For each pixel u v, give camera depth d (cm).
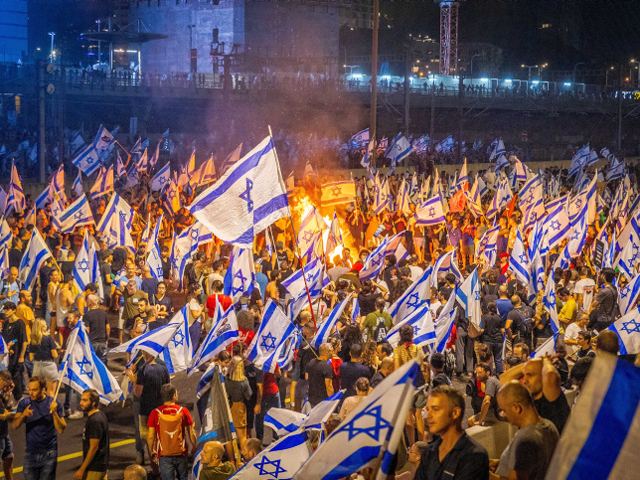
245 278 1419
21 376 1212
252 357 1020
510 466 499
